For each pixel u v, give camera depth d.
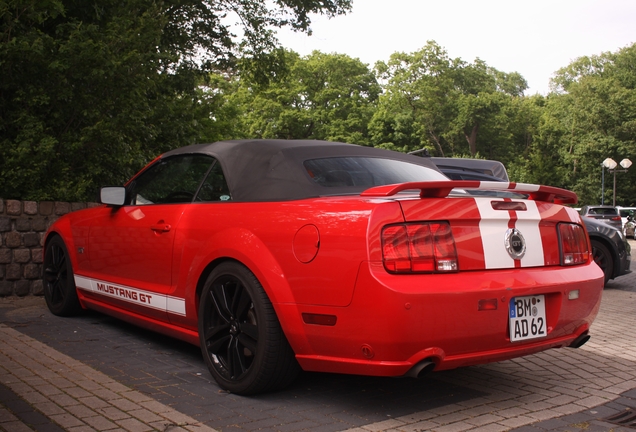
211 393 3.57
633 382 4.11
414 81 67.88
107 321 5.47
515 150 75.25
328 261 3.10
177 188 4.40
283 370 3.41
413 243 3.00
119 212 4.84
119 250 4.73
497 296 3.10
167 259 4.18
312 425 3.11
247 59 21.34
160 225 4.27
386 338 2.92
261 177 3.82
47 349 4.44
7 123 7.73
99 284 5.00
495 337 3.13
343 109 59.47
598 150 64.62
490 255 3.18
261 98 54.56
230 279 3.59
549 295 3.37
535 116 77.75
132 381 3.75
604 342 5.39
